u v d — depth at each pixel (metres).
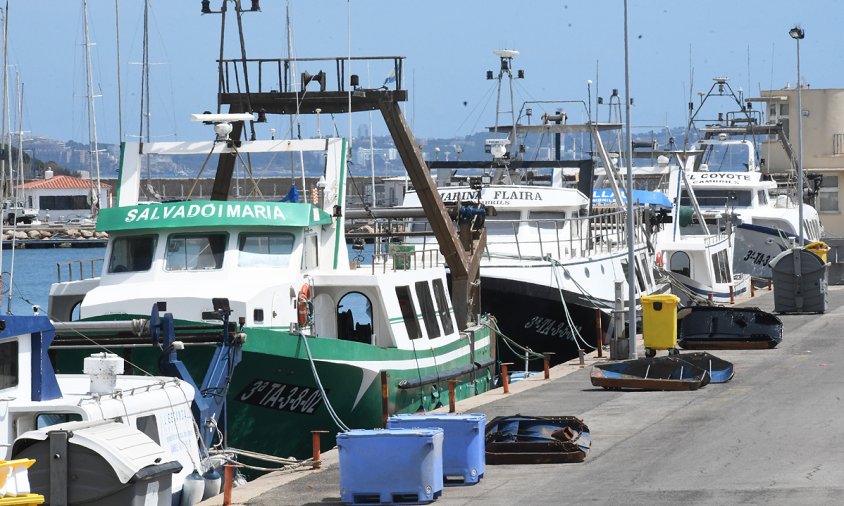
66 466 31.03
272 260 48.44
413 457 33.31
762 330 67.00
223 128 52.91
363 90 56.12
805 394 49.50
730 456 37.34
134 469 30.92
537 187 77.56
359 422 48.97
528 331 71.62
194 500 37.25
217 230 48.25
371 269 57.88
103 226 48.56
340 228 52.97
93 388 36.34
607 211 87.94
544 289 69.75
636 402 49.50
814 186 149.00
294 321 47.31
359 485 33.53
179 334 43.16
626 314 79.06
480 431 35.88
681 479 34.31
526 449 38.31
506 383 55.47
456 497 33.75
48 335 36.22
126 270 48.62
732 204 124.56
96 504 31.00
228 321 42.56
